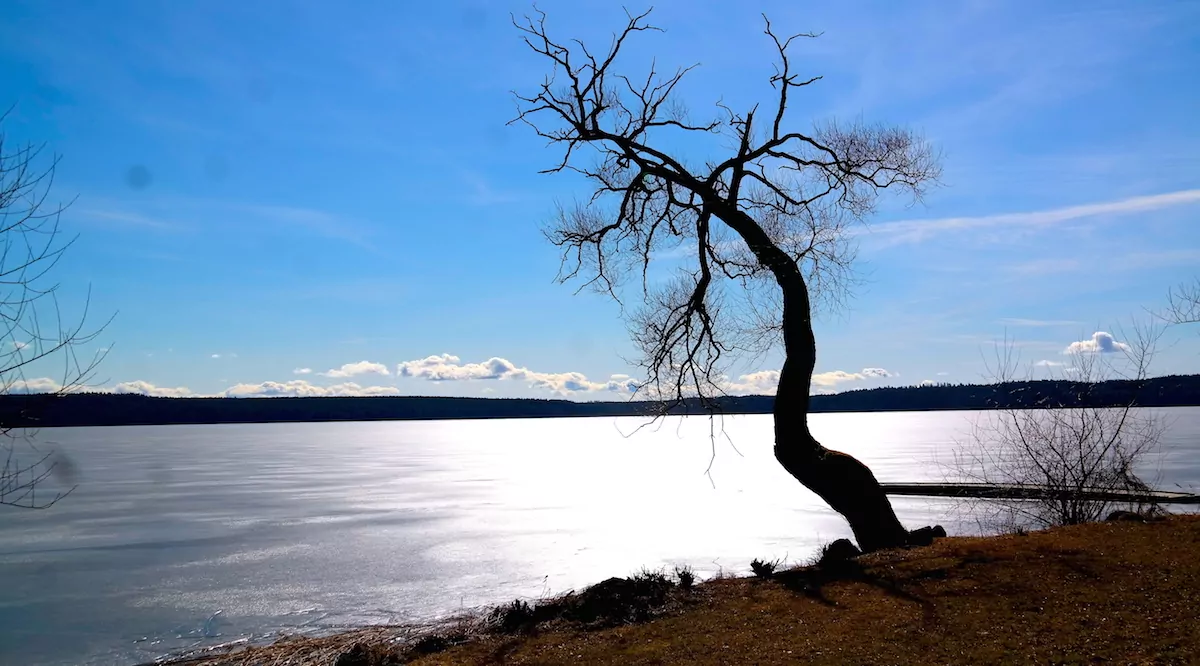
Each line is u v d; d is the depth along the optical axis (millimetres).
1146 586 9031
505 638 10164
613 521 31531
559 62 15523
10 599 19328
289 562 23672
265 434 195125
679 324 15617
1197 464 43250
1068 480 15086
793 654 8188
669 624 9695
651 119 15969
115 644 15438
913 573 10516
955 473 38969
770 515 32562
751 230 14539
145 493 46906
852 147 15500
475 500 41469
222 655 14203
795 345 14008
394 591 19375
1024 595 9180
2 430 6977
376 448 115438
